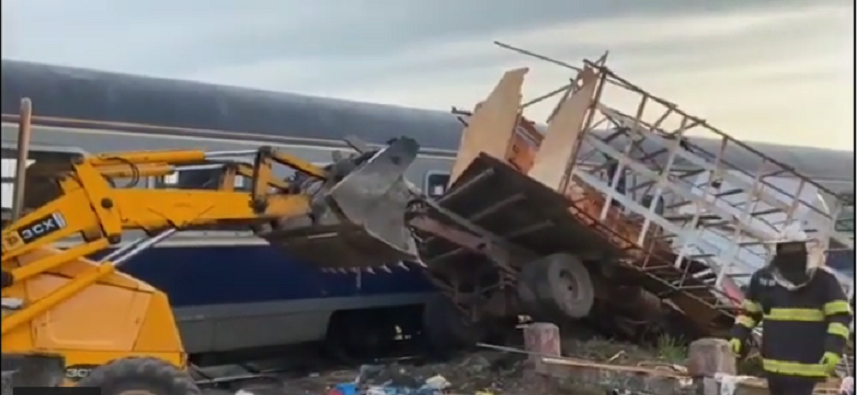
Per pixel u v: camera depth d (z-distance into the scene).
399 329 4.99
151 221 4.12
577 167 5.20
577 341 5.25
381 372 4.91
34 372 3.86
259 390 4.65
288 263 4.72
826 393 5.20
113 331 4.00
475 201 5.05
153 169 4.23
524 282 5.16
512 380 5.13
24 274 3.85
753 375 5.13
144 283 4.18
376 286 4.94
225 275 4.56
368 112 4.83
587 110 5.20
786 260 4.75
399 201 4.52
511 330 5.18
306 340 4.77
